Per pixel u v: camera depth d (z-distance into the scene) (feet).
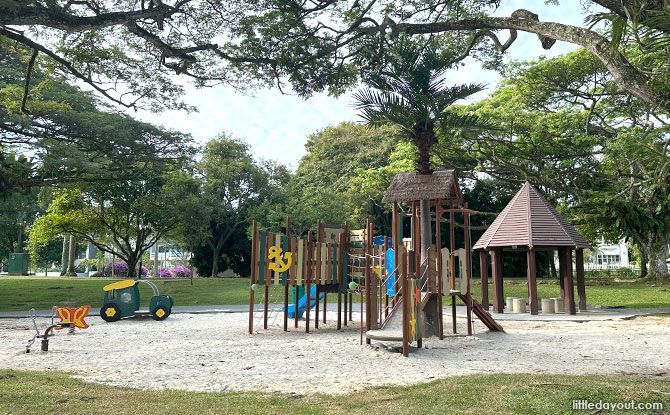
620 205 104.06
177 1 39.34
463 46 45.52
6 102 67.10
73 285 100.73
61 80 81.46
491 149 104.83
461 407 17.34
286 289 45.60
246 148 159.84
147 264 226.79
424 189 42.14
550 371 25.57
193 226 138.41
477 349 34.58
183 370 26.50
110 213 141.28
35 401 18.02
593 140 97.96
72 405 17.61
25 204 172.04
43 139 71.20
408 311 32.48
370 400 18.85
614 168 98.53
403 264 32.83
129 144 78.69
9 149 75.10
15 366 27.48
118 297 54.34
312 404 18.33
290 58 42.32
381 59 42.22
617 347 34.94
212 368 27.14
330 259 46.57
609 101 99.14
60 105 70.03
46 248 228.02
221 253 166.20
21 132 71.41
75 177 76.43
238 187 156.66
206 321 53.72
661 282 101.50
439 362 29.14
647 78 20.11
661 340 38.22
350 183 149.38
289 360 29.78
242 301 76.38
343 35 42.68
